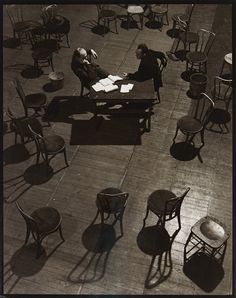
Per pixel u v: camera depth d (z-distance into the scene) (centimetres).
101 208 561
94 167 688
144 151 713
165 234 594
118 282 547
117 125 758
